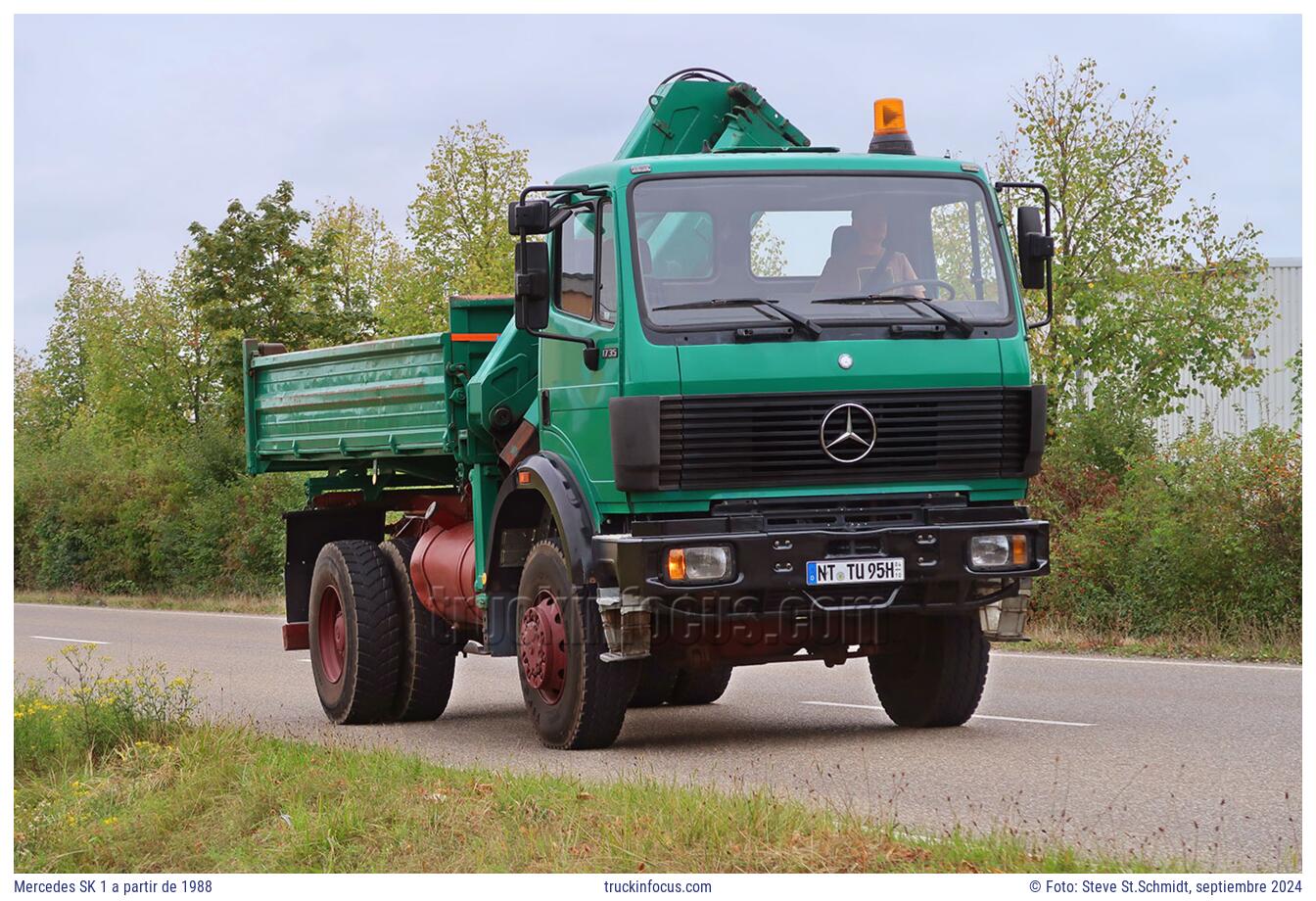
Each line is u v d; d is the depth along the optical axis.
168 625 25.06
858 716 11.16
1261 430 15.33
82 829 7.98
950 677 9.85
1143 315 20.34
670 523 8.70
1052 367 19.95
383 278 43.78
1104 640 15.03
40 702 11.25
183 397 44.47
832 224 9.23
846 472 8.88
